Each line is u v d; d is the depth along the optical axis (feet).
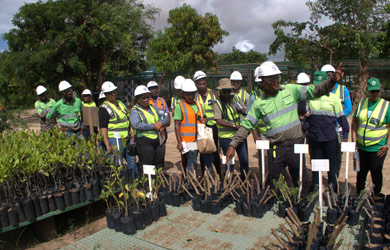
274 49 50.19
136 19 67.26
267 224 12.16
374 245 9.60
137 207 13.10
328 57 48.98
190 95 16.80
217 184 14.43
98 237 12.35
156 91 20.10
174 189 14.88
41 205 12.81
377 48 44.60
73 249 11.62
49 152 14.46
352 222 11.50
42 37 58.80
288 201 12.74
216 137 18.33
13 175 13.33
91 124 20.97
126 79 72.02
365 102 14.12
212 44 59.41
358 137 14.26
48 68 58.70
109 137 17.39
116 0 64.44
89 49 60.75
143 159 16.79
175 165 23.84
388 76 47.70
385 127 13.58
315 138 14.56
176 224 12.81
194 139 17.34
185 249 10.89
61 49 56.95
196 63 58.44
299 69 53.16
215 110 16.66
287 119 11.76
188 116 17.02
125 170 16.29
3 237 13.24
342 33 44.21
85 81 64.13
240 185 14.23
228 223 12.53
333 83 9.93
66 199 13.44
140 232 12.37
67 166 15.42
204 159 17.15
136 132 16.96
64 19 56.65
